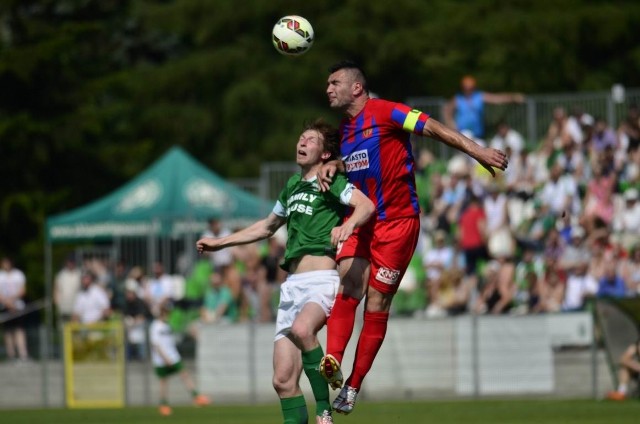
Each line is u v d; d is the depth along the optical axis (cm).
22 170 10838
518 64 10925
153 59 13425
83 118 11094
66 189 10769
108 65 12238
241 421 4469
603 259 6075
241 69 11856
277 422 4384
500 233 6372
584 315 5456
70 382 5659
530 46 10894
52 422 4681
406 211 2869
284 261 2958
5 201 10431
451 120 6981
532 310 6103
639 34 11425
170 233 7362
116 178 11475
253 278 6606
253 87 11356
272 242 6544
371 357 2895
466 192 6519
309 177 2936
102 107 11512
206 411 5066
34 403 5991
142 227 7394
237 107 11394
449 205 6681
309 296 2889
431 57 10856
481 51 11088
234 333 5562
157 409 5334
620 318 5147
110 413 5147
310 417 4456
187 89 12044
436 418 4384
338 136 2923
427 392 5450
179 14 12119
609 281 6041
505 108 7119
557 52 10881
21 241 10588
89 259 7725
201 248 3053
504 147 6719
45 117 11144
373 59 11288
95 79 11425
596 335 5269
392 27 11462
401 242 2858
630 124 6662
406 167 2847
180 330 6862
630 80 11369
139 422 4569
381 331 2900
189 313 6919
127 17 12600
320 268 2906
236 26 12031
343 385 2919
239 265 6775
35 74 10875
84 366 5669
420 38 11056
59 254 10025
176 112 11938
